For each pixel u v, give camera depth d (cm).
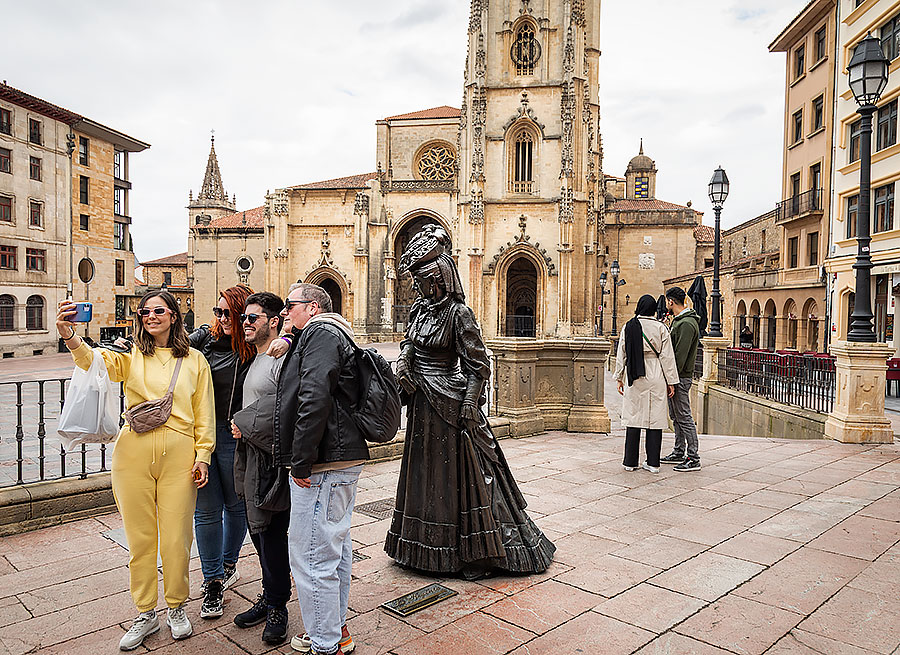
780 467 841
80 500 607
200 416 402
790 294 3109
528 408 1072
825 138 2883
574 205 4647
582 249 4681
